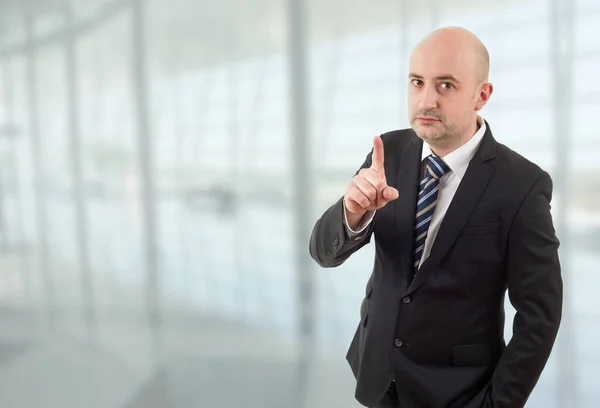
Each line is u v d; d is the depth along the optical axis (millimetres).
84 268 2320
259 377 2307
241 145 2311
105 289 2326
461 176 958
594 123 1951
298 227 2305
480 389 974
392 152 1050
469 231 928
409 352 989
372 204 852
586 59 1944
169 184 2324
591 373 1993
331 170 2270
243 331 2316
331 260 991
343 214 922
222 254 2334
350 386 2254
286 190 2307
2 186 2285
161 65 2285
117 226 2322
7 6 2242
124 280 2328
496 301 974
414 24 2127
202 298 2332
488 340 979
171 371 2324
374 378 1020
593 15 1928
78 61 2273
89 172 2303
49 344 2318
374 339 1018
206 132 2311
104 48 2277
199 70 2293
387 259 1005
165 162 2316
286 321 2301
